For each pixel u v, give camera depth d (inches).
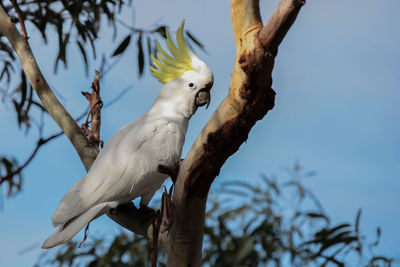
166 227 193.6
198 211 198.7
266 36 157.4
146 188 264.7
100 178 256.8
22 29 301.4
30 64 295.4
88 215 247.8
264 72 163.6
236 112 173.8
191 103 296.8
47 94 292.2
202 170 186.9
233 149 182.2
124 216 260.7
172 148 275.1
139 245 361.1
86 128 289.6
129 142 270.2
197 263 207.6
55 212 248.1
